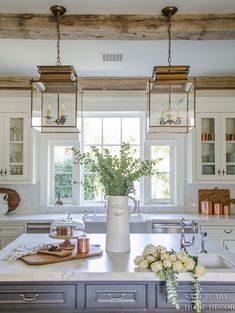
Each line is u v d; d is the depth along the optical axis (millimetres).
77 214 4371
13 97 4145
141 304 1861
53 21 2596
